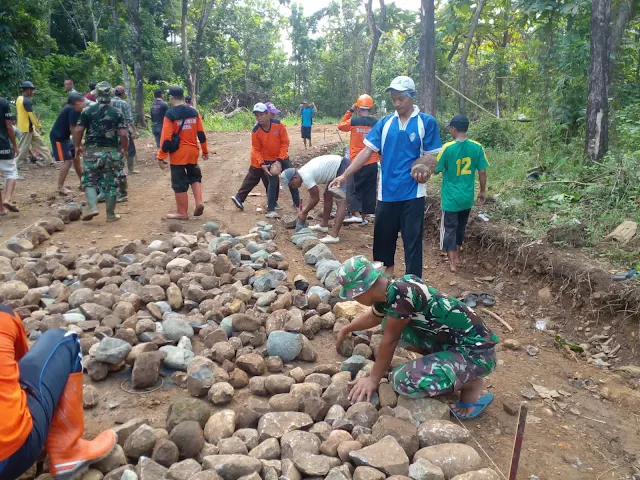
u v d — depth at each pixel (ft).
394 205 15.76
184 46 86.43
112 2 71.61
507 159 29.19
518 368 14.05
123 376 12.21
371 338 13.57
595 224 19.69
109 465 8.98
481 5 38.99
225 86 126.41
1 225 22.50
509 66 46.93
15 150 24.18
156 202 27.55
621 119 27.84
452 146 18.85
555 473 10.09
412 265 15.85
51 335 8.63
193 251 19.06
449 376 10.56
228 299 15.15
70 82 39.45
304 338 13.15
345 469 8.90
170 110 22.95
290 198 30.04
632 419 12.09
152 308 14.65
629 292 15.25
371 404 10.71
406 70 59.72
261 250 19.57
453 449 9.51
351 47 115.96
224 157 44.57
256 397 11.60
